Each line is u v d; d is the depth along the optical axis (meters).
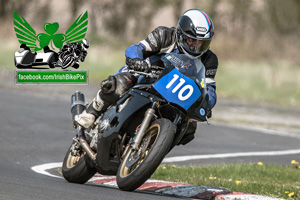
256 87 87.62
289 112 68.25
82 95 24.09
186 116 18.91
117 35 129.12
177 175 28.44
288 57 121.56
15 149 34.16
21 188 18.02
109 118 19.75
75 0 117.56
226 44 115.44
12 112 49.09
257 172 31.58
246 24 128.75
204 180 26.70
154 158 18.27
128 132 19.72
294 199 22.45
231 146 43.25
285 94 84.94
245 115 62.47
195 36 19.36
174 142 19.41
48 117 48.50
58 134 41.38
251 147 43.62
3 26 112.25
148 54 20.41
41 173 26.52
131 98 19.33
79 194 17.81
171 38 20.14
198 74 19.45
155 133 19.28
